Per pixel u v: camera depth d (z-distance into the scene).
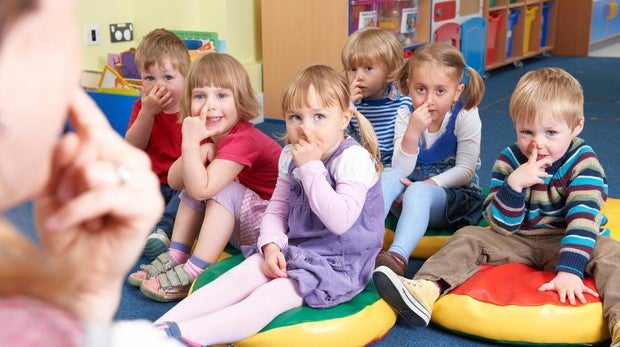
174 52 2.23
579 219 1.58
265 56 3.78
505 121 3.79
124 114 2.90
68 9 0.33
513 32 5.55
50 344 0.32
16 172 0.32
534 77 1.66
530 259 1.70
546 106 1.59
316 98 1.53
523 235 1.72
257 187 1.92
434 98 2.04
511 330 1.51
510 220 1.67
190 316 1.45
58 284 0.34
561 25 6.10
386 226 2.02
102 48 3.65
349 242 1.56
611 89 4.64
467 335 1.58
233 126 1.89
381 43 2.19
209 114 1.83
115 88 2.93
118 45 3.73
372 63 2.19
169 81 2.22
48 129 0.32
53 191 0.40
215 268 1.69
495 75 5.23
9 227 0.34
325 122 1.55
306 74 1.57
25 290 0.33
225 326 1.38
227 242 1.86
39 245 0.38
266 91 3.83
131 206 0.40
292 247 1.57
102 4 3.61
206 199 1.82
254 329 1.41
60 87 0.32
